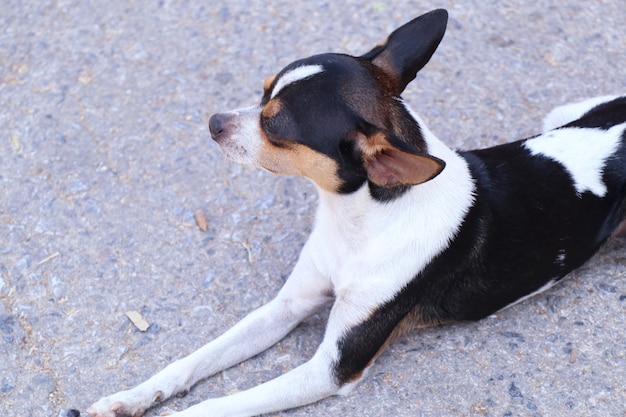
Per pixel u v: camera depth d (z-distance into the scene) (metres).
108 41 1.59
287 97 1.20
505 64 1.55
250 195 1.43
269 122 1.21
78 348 1.29
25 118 1.51
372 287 1.24
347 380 1.24
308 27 1.60
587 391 1.24
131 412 1.23
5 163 1.46
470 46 1.57
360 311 1.24
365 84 1.19
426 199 1.23
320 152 1.19
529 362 1.27
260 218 1.40
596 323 1.29
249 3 1.64
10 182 1.44
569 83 1.53
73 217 1.41
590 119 1.32
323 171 1.20
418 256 1.23
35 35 1.61
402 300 1.24
